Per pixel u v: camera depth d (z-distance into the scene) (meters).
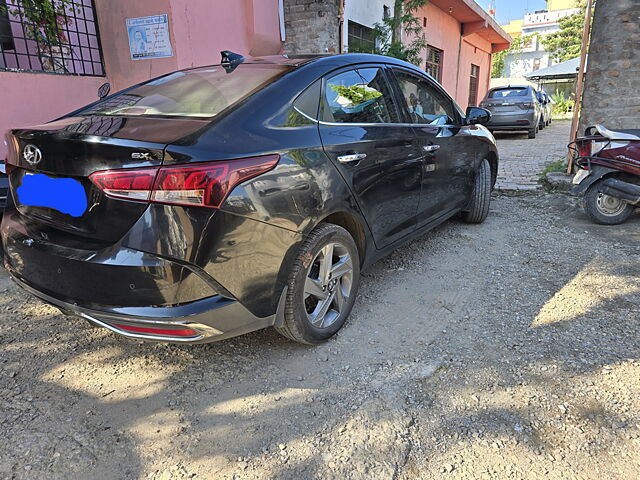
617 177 4.85
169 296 2.05
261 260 2.26
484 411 2.25
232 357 2.74
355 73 3.17
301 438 2.12
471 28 15.33
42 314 3.29
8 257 2.53
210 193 2.02
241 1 6.90
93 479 1.92
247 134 2.28
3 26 5.70
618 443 2.04
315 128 2.65
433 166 3.77
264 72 2.82
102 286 2.09
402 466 1.95
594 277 3.67
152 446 2.09
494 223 5.22
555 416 2.20
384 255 3.42
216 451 2.05
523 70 45.34
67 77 5.67
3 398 2.40
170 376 2.58
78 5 5.73
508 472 1.90
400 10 9.35
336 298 2.87
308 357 2.72
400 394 2.39
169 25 5.78
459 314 3.18
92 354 2.80
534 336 2.87
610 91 5.92
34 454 2.04
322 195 2.55
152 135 2.10
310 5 7.47
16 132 2.38
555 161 8.94
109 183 2.02
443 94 4.32
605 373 2.49
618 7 5.68
